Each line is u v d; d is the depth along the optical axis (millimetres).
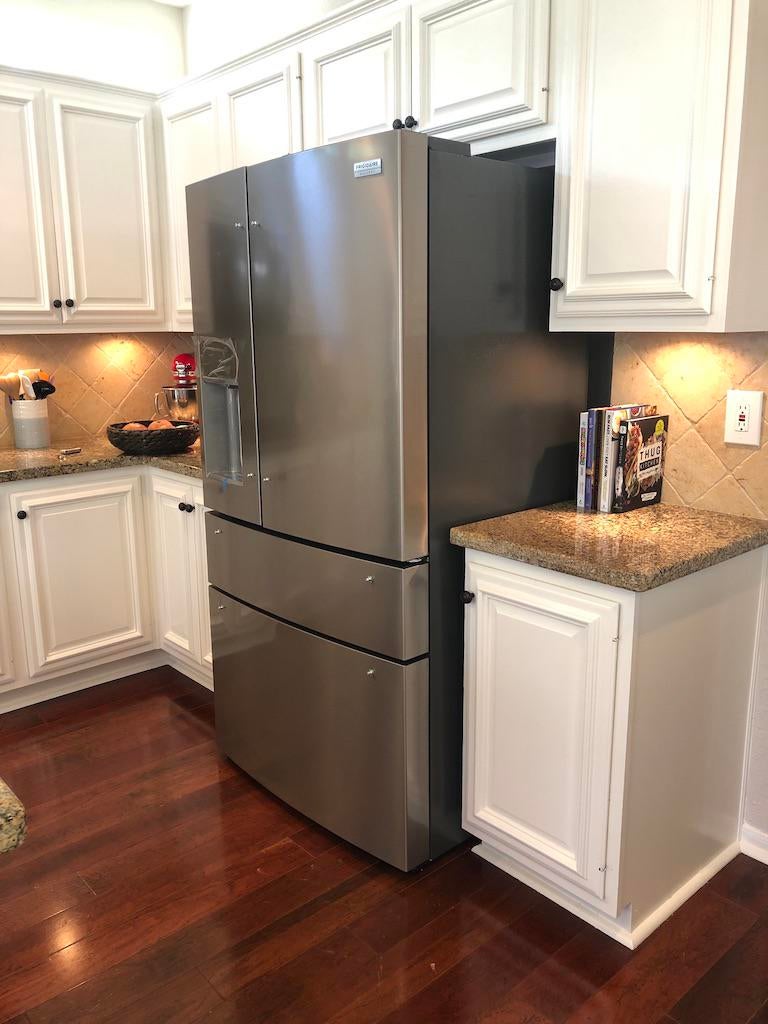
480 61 2000
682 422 2115
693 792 1956
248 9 3143
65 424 3404
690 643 1817
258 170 2037
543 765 1867
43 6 3102
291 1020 1653
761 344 1929
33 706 3018
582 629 1723
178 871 2107
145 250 3225
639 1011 1667
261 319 2125
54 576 2957
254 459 2244
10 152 2824
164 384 3658
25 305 2953
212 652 2609
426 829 2086
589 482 2129
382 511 1912
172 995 1716
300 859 2152
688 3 1594
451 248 1849
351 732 2100
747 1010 1668
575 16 1772
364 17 2264
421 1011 1672
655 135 1688
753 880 2066
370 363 1861
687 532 1898
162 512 3068
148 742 2756
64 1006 1690
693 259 1666
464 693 2025
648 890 1873
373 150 1753
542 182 2006
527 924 1912
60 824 2305
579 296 1898
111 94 3016
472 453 1993
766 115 1622
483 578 1913
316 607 2131
